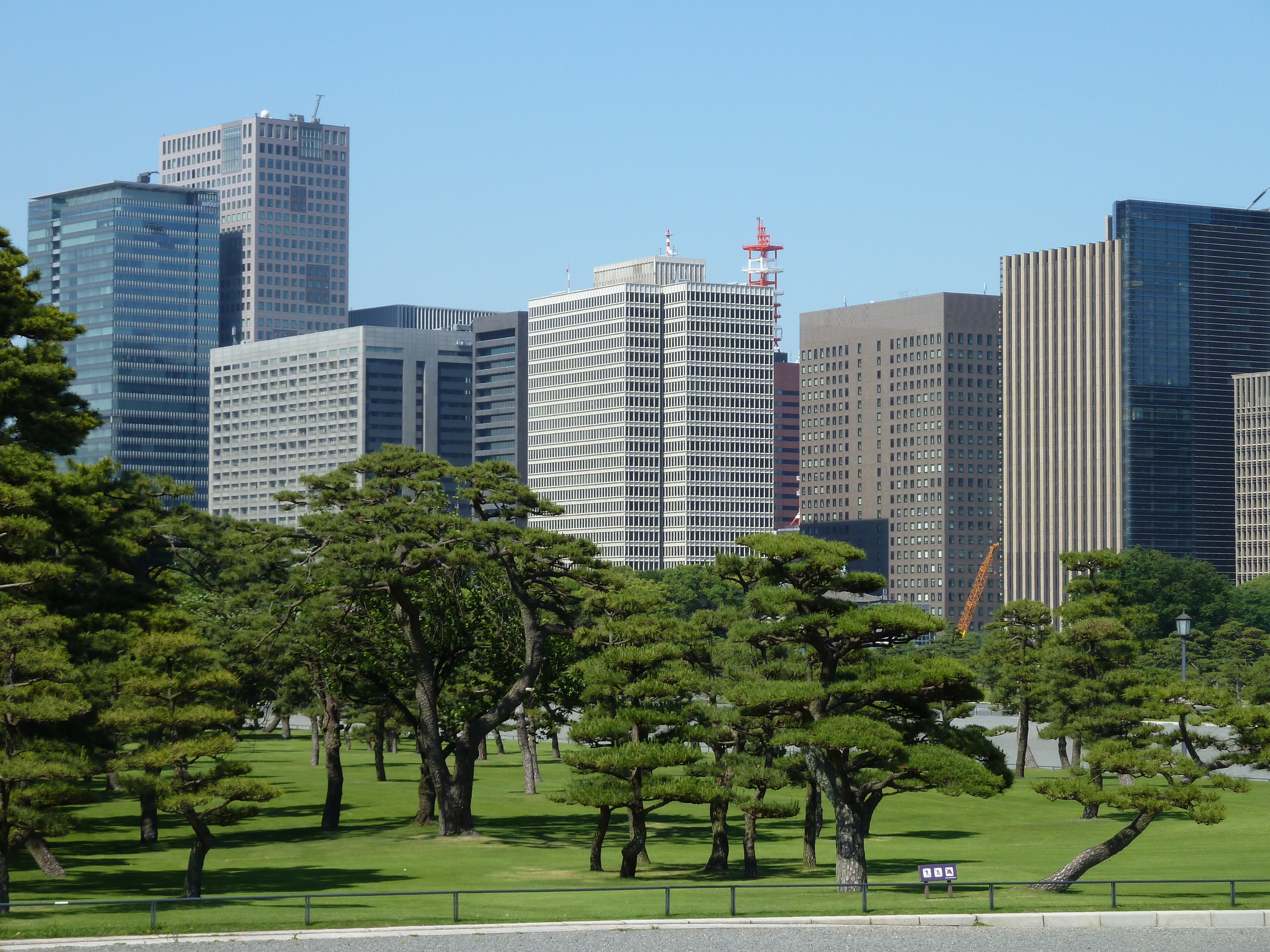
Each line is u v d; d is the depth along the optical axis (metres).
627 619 117.69
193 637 99.75
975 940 72.50
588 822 148.12
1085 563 179.25
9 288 127.44
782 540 98.88
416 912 83.62
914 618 96.38
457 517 134.12
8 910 82.69
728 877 108.50
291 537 138.62
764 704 96.75
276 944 70.38
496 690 145.75
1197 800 92.81
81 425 123.44
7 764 83.06
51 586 106.06
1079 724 166.50
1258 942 72.56
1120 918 77.44
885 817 154.50
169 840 133.62
